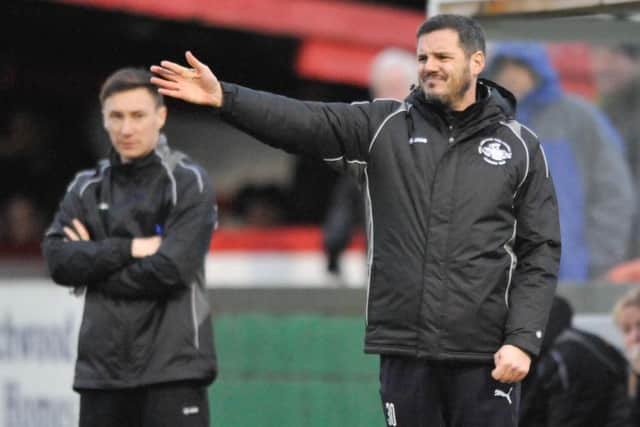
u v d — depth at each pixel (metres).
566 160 28.80
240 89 16.95
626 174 29.11
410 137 17.20
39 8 42.12
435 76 17.00
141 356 19.91
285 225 44.50
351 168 17.62
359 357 24.72
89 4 39.91
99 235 20.38
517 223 17.31
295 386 25.12
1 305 26.80
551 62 31.02
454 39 16.98
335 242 34.88
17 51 43.06
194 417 20.06
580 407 22.83
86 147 44.84
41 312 26.44
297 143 17.20
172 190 20.30
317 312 25.06
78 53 43.88
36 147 44.09
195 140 46.34
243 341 25.48
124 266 19.88
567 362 22.81
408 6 44.38
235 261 41.12
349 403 24.73
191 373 19.92
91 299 20.19
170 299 20.08
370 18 43.53
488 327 16.92
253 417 25.38
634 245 29.16
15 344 26.73
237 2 41.16
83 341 20.09
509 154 17.12
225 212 44.50
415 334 16.91
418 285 16.88
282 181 45.75
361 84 43.09
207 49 43.62
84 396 20.20
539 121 29.06
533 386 22.75
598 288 23.83
